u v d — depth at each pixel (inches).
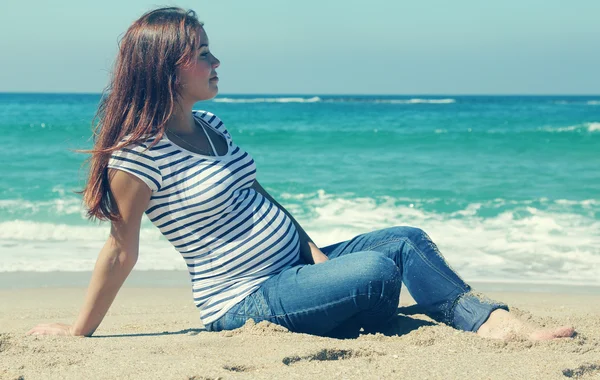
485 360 100.7
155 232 311.0
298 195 438.0
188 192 109.0
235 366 96.2
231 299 114.7
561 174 541.3
